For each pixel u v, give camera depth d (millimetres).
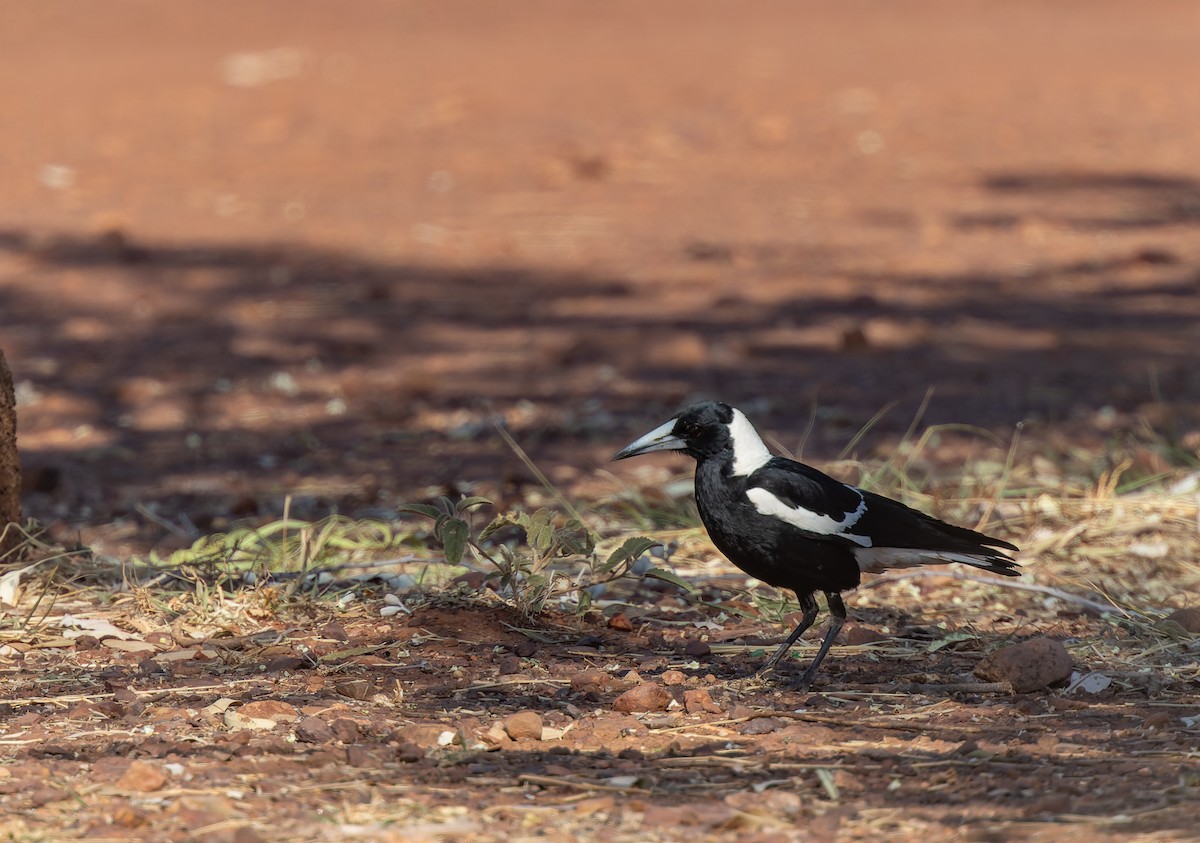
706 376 21422
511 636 10938
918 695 9609
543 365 22172
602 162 32406
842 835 7020
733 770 8031
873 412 19391
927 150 33750
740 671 10297
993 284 25781
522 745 8477
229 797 7465
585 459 17766
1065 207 29922
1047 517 14016
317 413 20453
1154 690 9609
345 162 32812
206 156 33344
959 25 50188
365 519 14781
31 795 7445
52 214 29031
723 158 33281
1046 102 37438
